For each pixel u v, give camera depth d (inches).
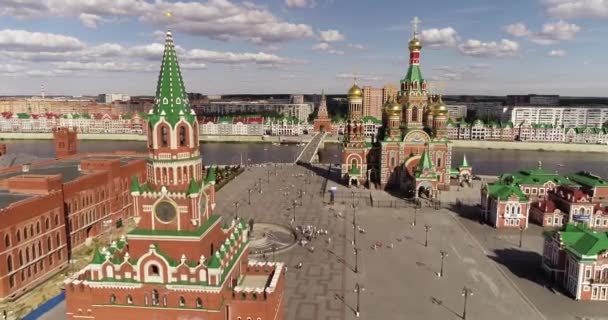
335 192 6584.6
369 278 3543.3
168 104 2252.7
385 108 7027.6
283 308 2987.2
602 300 3161.9
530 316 2940.5
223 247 2282.2
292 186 7204.7
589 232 3373.5
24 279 3420.3
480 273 3651.6
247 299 2294.5
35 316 2849.4
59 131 5836.6
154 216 2281.0
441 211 5570.9
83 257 4156.0
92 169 4899.1
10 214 3253.0
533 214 5162.4
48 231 3713.1
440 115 6638.8
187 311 2164.1
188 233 2240.4
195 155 2370.8
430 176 6043.3
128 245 2301.9
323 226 4960.6
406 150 6653.5
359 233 4704.7
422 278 3548.2
